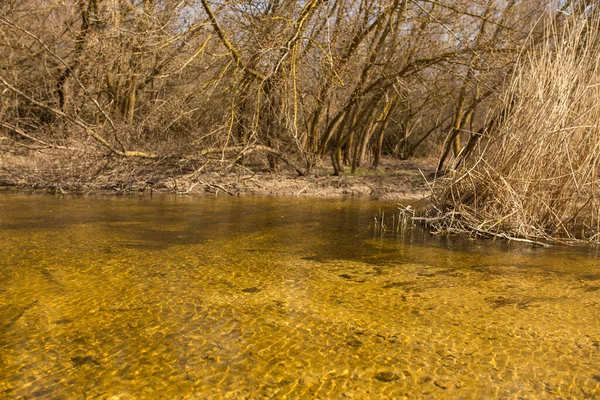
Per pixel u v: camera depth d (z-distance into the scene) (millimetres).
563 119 7094
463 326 4004
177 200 10438
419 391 3088
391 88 12727
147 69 13141
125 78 13453
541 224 7414
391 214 9227
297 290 4777
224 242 6660
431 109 19766
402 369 3332
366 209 9836
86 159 11516
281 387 3102
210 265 5535
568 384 3180
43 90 13273
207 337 3727
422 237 7234
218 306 4320
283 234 7258
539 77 7297
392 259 5953
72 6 14359
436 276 5293
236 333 3803
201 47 10234
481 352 3574
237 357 3443
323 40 11258
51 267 5305
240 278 5098
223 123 12195
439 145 21391
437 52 13156
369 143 19531
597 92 7070
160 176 12312
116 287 4730
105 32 12852
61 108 13008
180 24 11531
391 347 3629
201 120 12695
